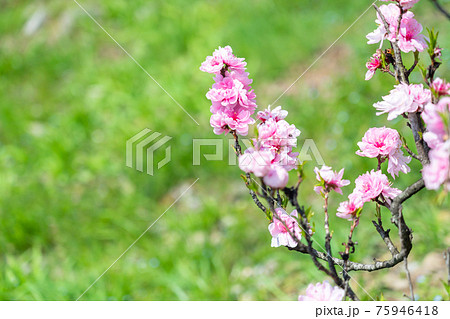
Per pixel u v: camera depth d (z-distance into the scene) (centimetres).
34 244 414
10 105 618
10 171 509
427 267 304
